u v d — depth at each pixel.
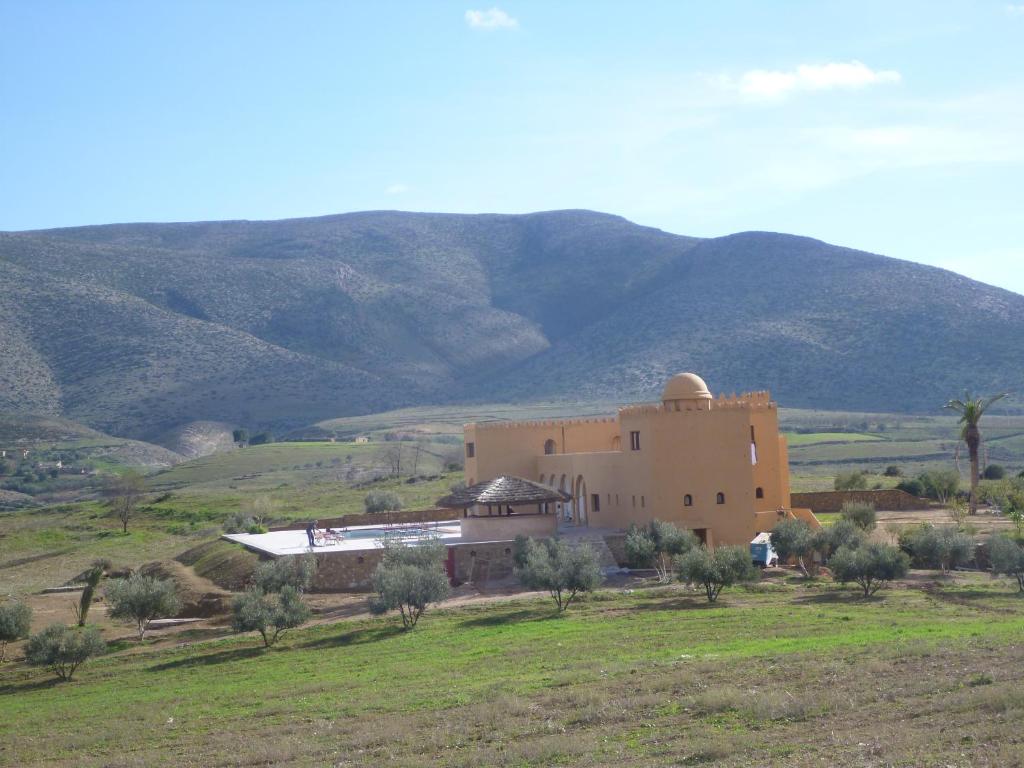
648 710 29.22
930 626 41.16
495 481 66.69
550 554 57.69
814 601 50.28
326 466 165.75
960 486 88.69
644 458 64.44
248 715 34.88
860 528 62.31
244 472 164.62
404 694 35.34
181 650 50.16
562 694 32.09
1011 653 31.78
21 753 33.00
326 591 60.94
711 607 49.78
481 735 28.48
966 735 23.36
